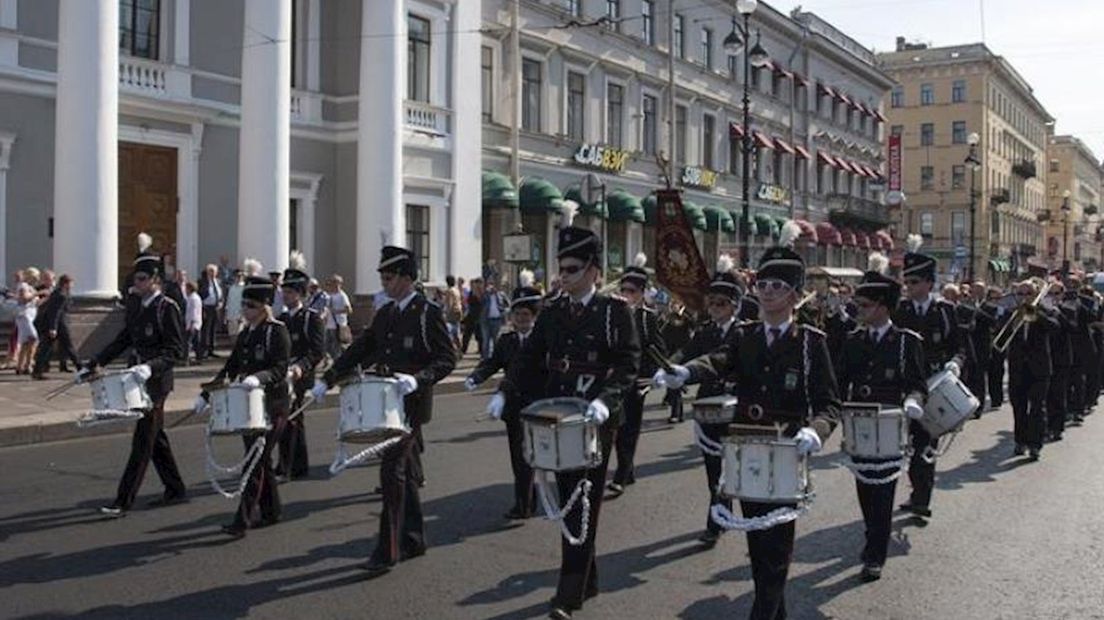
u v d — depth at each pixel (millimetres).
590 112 37781
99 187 20781
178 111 24375
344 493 10281
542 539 8562
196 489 10359
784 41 51969
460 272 30172
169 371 9398
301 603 6781
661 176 38719
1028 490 10945
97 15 20719
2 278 21547
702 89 44688
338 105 28453
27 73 21859
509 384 6625
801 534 8852
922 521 9375
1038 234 105562
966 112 84938
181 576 7348
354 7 28281
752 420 5961
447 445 13445
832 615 6734
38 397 16109
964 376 17234
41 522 8906
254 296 8695
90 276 20672
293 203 27656
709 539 8430
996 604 6973
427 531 8805
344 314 22391
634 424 10594
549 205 33094
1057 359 14633
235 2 26031
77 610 6594
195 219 25109
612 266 38906
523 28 34188
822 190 57344
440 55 29688
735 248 43219
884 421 7387
